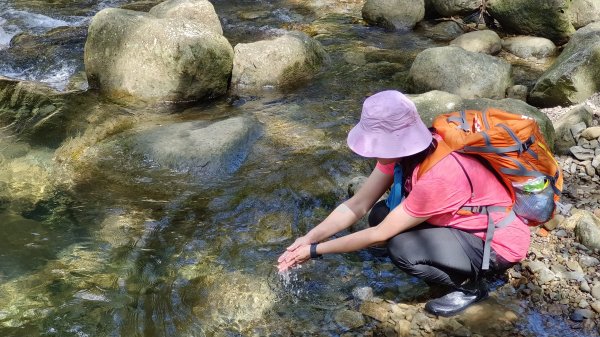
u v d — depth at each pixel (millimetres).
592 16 6445
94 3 7996
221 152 4449
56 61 6199
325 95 5543
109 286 3348
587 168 4238
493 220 2928
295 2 8094
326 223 3189
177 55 5297
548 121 4469
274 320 3123
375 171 3158
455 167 2850
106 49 5477
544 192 2924
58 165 4461
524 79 5875
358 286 3324
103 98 5445
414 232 3029
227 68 5527
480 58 5484
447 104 4715
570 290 3236
